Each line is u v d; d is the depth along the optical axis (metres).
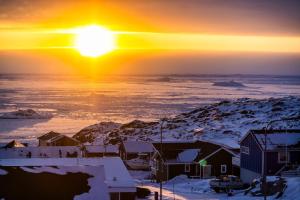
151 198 49.34
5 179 32.62
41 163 46.53
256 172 59.06
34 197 31.66
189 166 69.06
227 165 69.00
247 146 61.50
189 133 106.06
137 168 79.88
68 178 33.44
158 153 71.00
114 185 41.16
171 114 185.25
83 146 84.25
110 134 114.19
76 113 189.75
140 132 113.25
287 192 46.25
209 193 54.09
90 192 32.66
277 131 61.19
